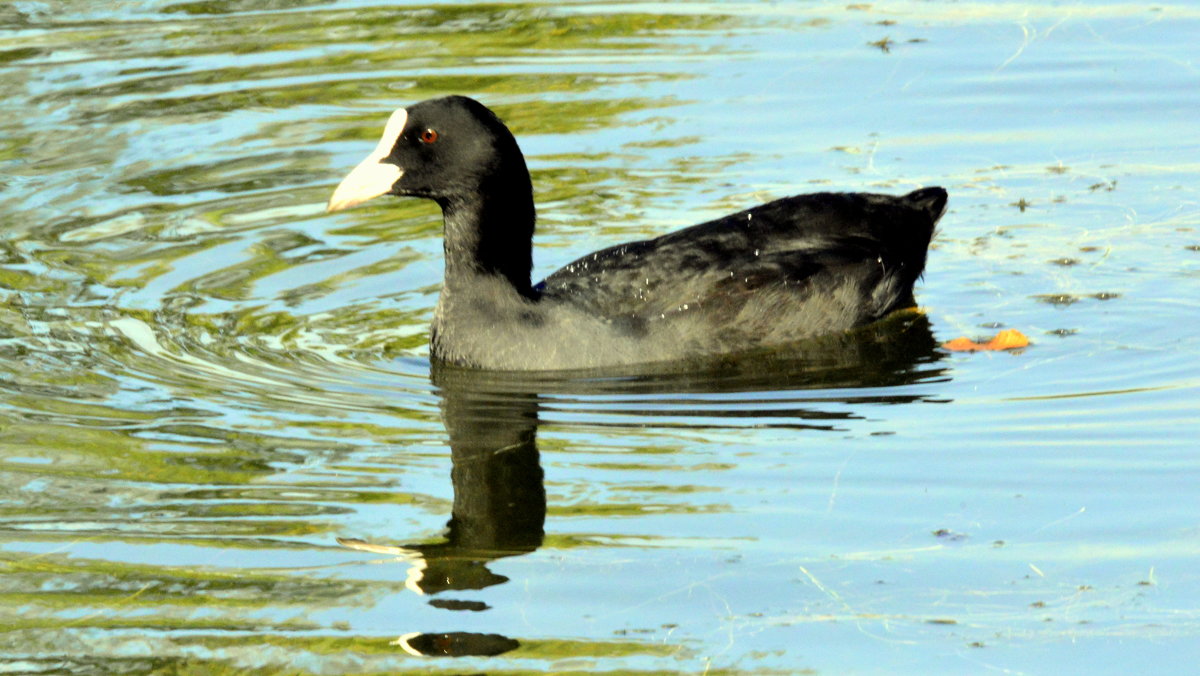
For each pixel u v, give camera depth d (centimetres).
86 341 1288
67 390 1186
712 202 1591
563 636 823
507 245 1266
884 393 1179
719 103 1859
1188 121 1753
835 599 855
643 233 1523
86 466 1048
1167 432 1070
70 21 2188
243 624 842
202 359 1260
